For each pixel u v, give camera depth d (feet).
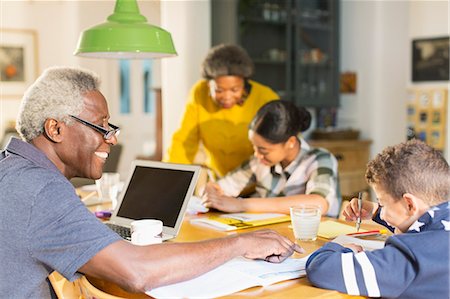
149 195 6.48
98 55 8.01
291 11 14.74
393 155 4.30
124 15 7.40
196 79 13.23
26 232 4.10
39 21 21.88
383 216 4.41
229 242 4.69
